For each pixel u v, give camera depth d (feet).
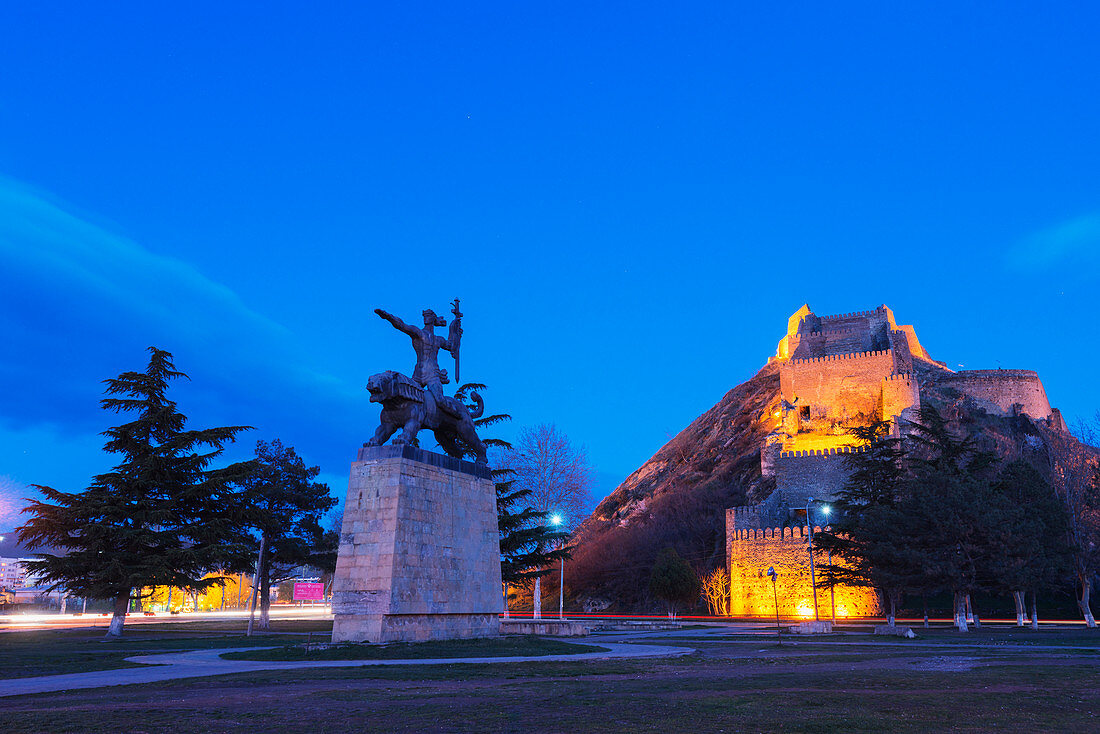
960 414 374.63
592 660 73.26
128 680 55.01
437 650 76.59
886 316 458.91
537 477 185.98
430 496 87.61
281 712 39.81
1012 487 179.11
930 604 236.43
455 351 102.73
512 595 325.01
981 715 39.78
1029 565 149.18
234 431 147.84
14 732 33.60
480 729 34.88
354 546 83.41
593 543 357.20
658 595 220.23
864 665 71.20
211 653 78.74
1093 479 219.41
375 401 89.35
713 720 37.68
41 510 130.11
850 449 303.07
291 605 372.17
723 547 308.81
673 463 494.59
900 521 148.56
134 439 139.85
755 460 392.47
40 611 270.67
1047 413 402.11
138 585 122.31
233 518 143.64
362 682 54.29
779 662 74.43
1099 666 69.36
